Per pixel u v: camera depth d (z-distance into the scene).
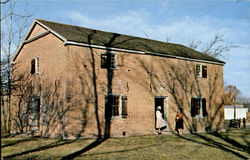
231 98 47.53
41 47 19.27
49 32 18.30
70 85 16.09
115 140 15.78
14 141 15.52
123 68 18.41
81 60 16.66
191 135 19.27
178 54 21.92
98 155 11.41
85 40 17.09
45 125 17.77
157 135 18.66
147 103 19.30
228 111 44.19
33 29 20.58
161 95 20.16
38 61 19.64
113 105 17.75
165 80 20.56
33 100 19.52
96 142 14.78
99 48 17.45
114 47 17.91
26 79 20.77
